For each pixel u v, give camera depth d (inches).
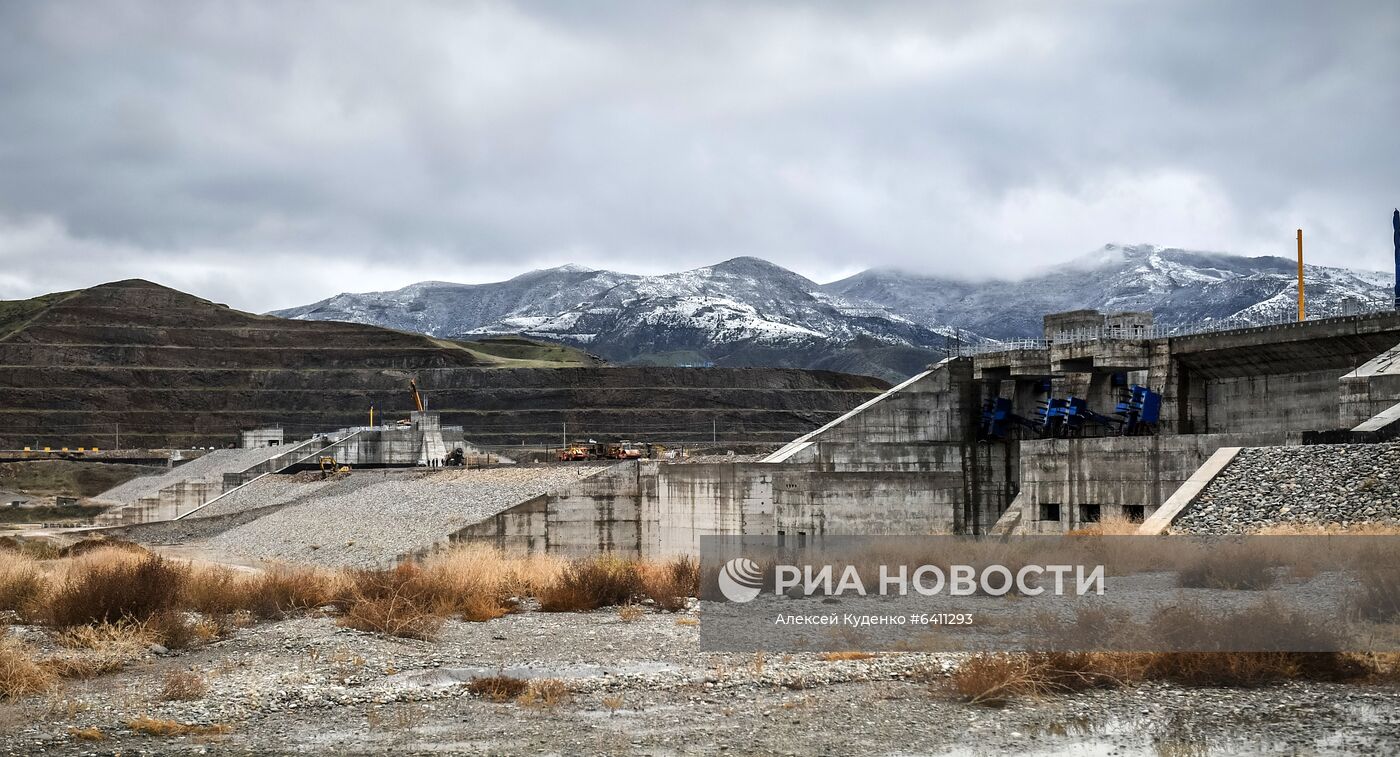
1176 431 3051.2
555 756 965.2
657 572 2050.9
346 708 1128.2
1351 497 1748.3
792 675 1216.8
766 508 2736.2
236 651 1412.4
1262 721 1005.2
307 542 4013.3
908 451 3262.8
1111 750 952.3
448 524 3602.4
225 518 5064.0
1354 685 1101.7
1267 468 1926.7
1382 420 2039.9
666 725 1051.9
